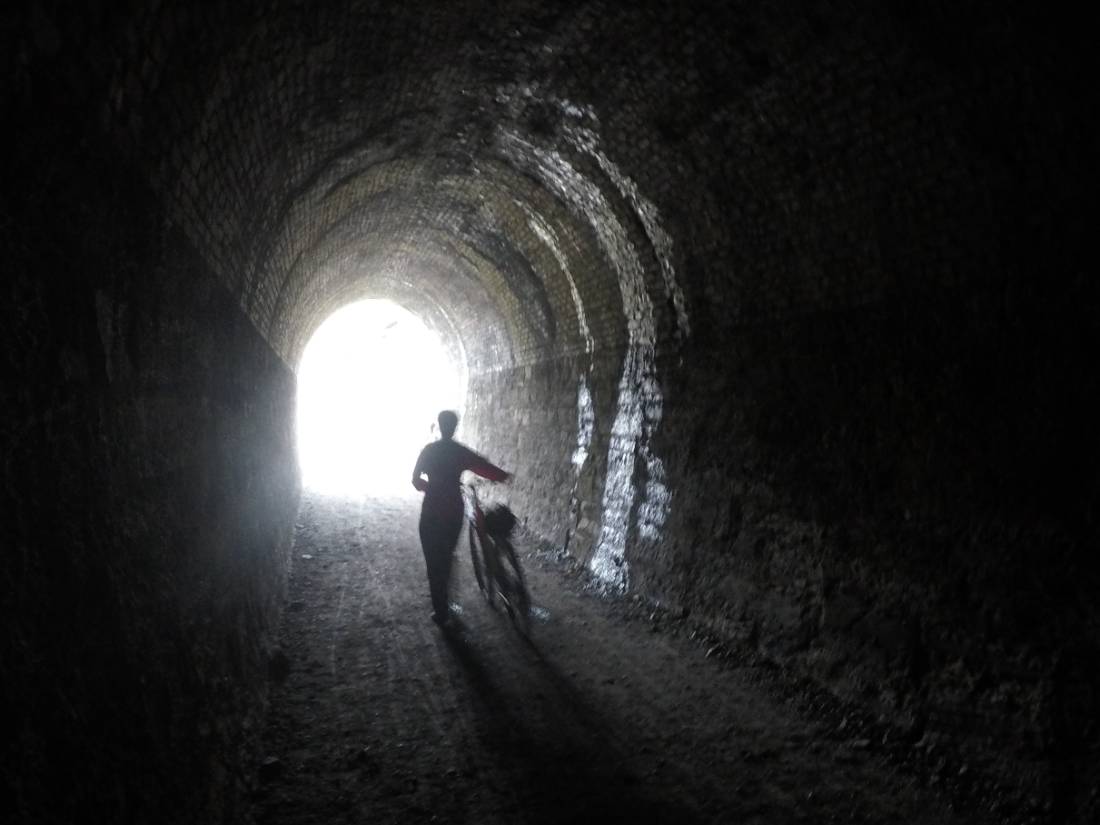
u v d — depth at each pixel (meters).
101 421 1.88
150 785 1.88
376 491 14.45
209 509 3.14
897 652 3.97
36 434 1.51
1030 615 3.29
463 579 7.43
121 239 2.07
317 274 9.02
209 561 3.04
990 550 3.49
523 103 5.35
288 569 7.27
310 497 13.28
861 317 4.33
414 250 11.20
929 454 3.85
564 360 9.19
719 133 4.54
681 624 5.84
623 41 4.22
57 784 1.38
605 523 7.50
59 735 1.43
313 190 5.73
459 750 3.85
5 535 1.35
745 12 3.58
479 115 5.75
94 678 1.65
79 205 1.77
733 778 3.61
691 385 6.11
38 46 1.54
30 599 1.42
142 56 2.08
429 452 6.07
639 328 7.01
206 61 2.59
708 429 5.84
